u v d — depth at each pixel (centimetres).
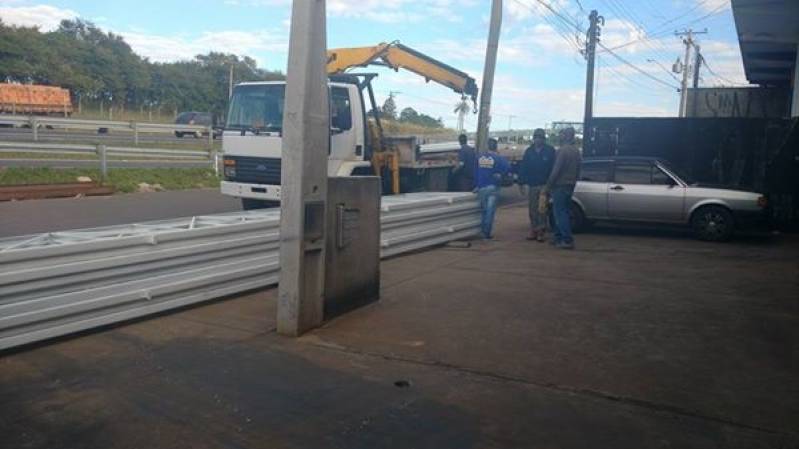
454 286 780
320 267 602
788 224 1342
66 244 552
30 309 527
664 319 639
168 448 374
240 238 714
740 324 623
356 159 1226
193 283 661
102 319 580
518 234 1245
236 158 1238
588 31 3142
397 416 418
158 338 567
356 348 547
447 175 1562
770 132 1417
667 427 403
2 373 481
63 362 505
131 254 599
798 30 1845
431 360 519
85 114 5788
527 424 407
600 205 1261
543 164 1132
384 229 933
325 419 413
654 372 495
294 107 564
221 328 599
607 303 700
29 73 6750
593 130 1661
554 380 479
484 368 502
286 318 578
